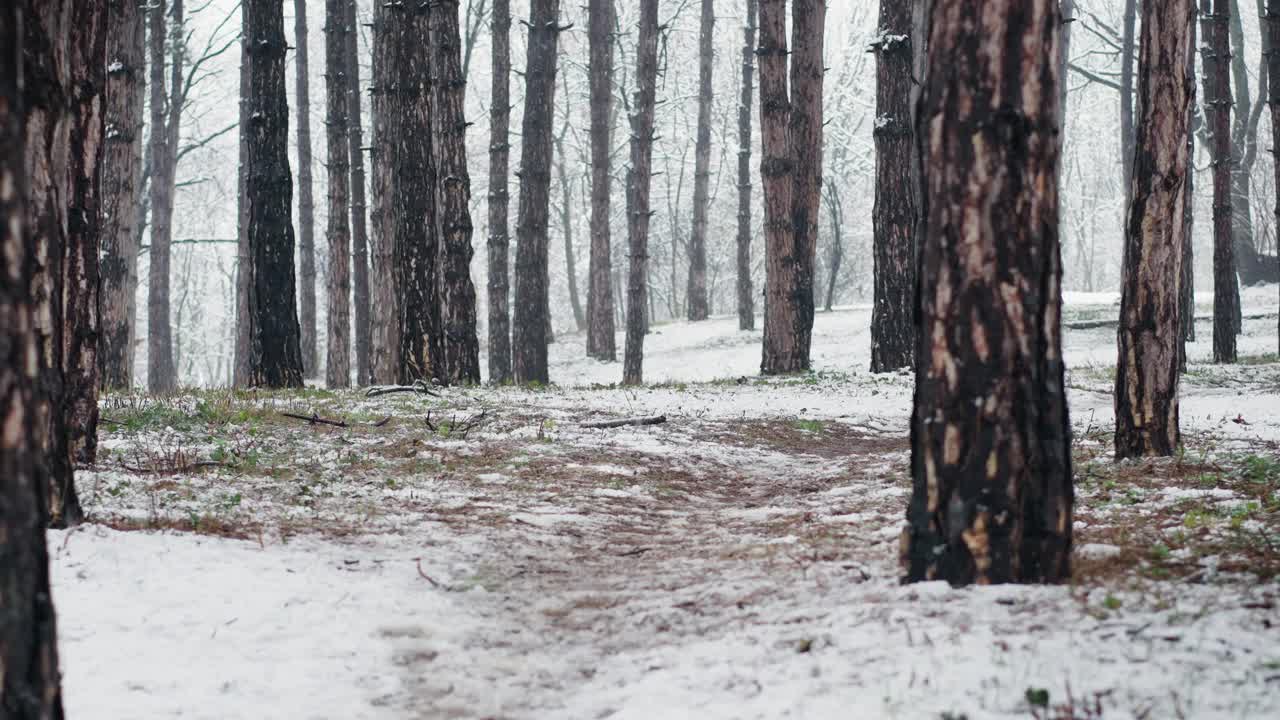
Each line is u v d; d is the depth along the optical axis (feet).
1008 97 17.98
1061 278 18.52
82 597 19.15
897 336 86.12
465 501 32.17
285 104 66.44
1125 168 137.08
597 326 139.95
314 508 29.43
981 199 18.07
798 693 14.24
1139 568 19.39
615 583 23.08
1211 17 94.43
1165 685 13.14
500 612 20.62
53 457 23.70
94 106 28.30
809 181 90.53
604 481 37.73
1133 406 38.96
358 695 15.85
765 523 30.01
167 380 129.18
